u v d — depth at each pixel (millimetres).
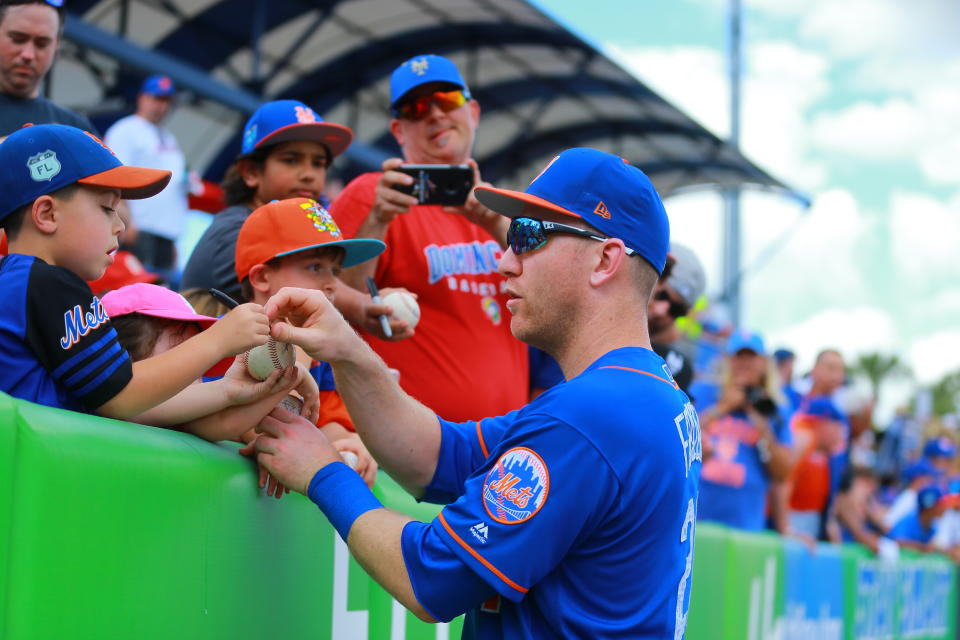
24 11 2924
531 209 1942
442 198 2875
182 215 6191
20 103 3033
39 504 1512
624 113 11258
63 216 1797
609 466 1728
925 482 9305
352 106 10703
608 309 1917
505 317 3158
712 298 12031
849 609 6051
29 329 1695
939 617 8062
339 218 3021
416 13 9461
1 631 1463
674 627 1848
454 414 2977
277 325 1850
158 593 1743
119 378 1756
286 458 1964
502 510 1711
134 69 7473
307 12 9227
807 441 5824
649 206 1937
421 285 3023
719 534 4168
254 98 8570
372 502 1882
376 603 2430
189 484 1820
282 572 2098
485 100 11023
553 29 9469
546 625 1792
